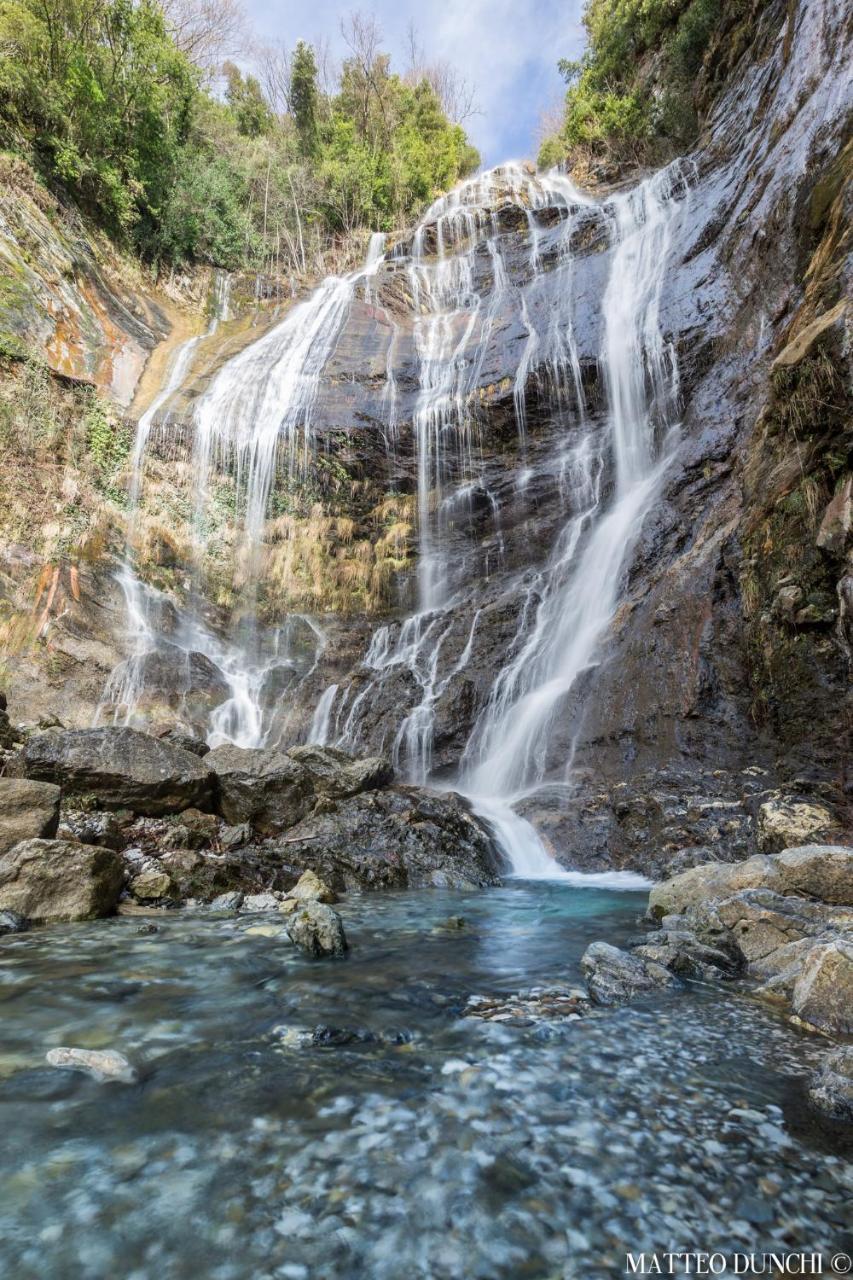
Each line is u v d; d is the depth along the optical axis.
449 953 4.39
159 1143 2.21
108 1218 1.86
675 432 13.72
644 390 14.98
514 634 13.55
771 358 11.38
